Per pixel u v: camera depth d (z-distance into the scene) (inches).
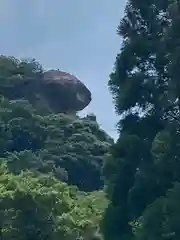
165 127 844.0
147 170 837.2
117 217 895.7
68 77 4618.6
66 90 4522.6
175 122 826.8
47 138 3486.7
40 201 1433.3
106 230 909.8
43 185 1756.9
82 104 4628.4
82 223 1610.5
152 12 930.7
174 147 800.3
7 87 4210.1
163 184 816.3
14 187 1603.1
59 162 3208.7
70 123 3722.9
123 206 894.4
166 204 730.8
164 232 732.0
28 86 4352.9
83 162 3280.0
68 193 1940.2
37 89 4419.3
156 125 887.1
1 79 4239.7
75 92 4581.7
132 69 935.0
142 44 911.7
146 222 756.0
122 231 890.7
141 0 940.0
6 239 1369.3
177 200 726.5
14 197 1397.6
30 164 2689.5
